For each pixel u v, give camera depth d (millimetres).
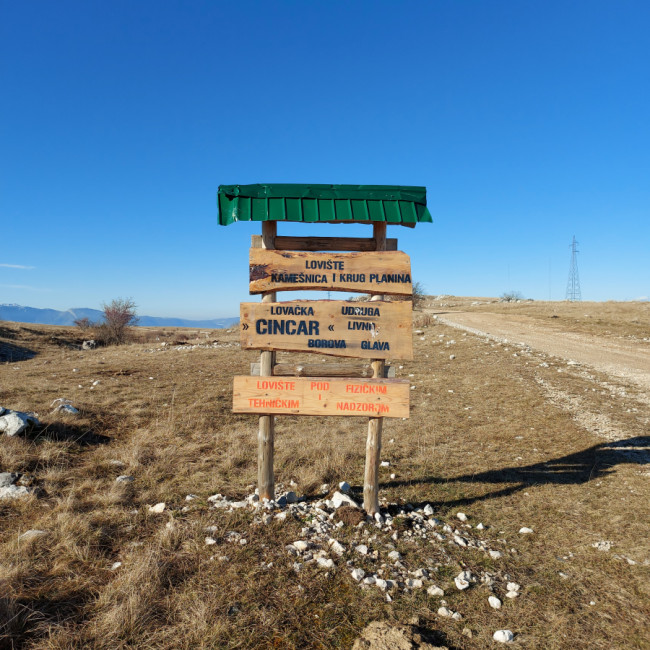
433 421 9164
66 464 6027
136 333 38250
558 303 49406
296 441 7449
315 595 3377
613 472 6117
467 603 3361
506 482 5930
